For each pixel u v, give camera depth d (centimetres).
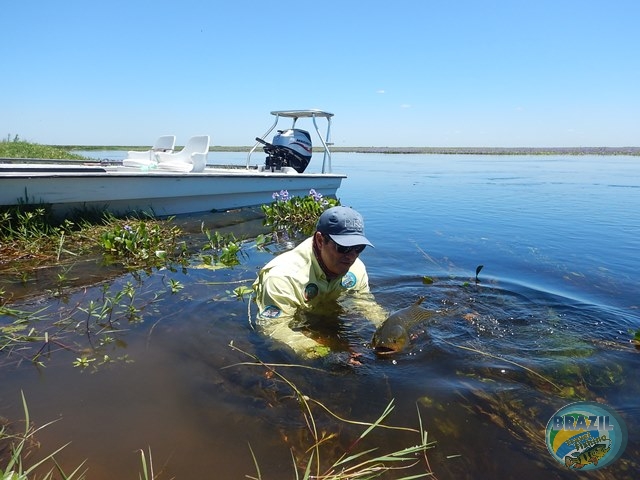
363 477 195
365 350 310
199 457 208
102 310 370
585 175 2342
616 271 539
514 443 220
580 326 362
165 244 627
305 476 188
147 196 778
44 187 646
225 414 238
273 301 342
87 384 264
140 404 245
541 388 266
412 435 225
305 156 1133
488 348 316
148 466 201
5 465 198
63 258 538
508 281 490
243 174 921
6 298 401
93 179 693
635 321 376
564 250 648
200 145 977
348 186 1669
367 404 248
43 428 224
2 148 1919
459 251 635
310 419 235
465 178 2095
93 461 204
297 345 306
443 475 199
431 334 336
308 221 869
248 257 586
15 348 307
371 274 511
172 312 374
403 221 895
